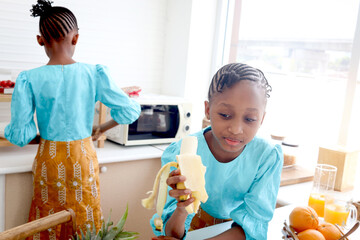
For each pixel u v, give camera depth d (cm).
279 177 110
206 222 125
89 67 165
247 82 88
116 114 175
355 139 198
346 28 211
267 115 242
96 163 168
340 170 172
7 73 209
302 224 99
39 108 156
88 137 166
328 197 131
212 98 93
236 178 108
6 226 170
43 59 224
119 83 259
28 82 153
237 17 266
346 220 124
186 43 255
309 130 222
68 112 157
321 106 218
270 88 95
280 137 199
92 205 164
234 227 108
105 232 87
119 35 253
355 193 171
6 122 212
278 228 118
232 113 89
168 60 272
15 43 213
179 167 85
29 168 168
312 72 242
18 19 212
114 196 200
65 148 157
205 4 257
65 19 156
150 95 243
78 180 158
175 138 228
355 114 197
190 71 259
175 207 103
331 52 225
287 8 250
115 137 216
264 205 106
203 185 85
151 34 267
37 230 87
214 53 267
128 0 252
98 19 242
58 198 158
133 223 211
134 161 203
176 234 97
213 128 93
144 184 210
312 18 238
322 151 178
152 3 263
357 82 194
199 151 108
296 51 257
